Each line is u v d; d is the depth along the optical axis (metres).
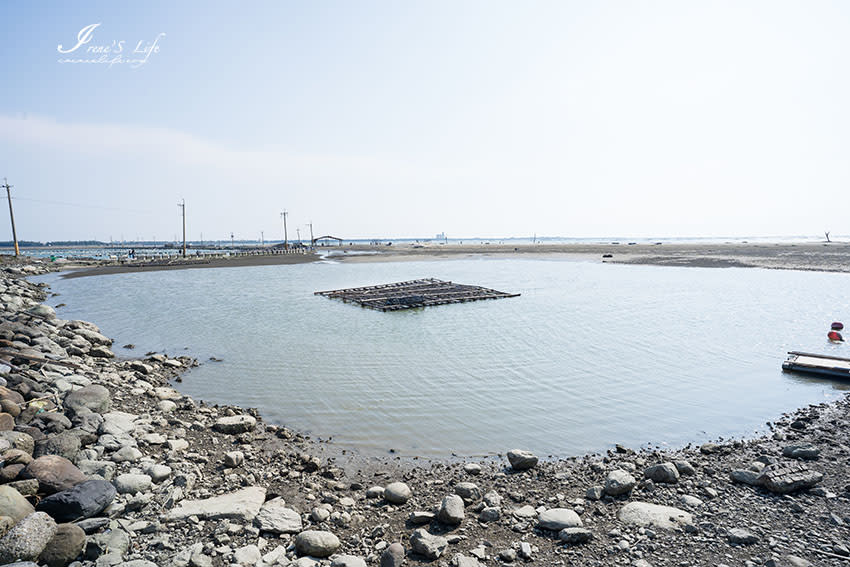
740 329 23.25
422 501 8.20
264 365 17.50
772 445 10.36
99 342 20.17
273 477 9.09
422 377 15.72
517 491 8.49
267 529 6.95
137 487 7.77
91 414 10.33
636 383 14.98
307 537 6.45
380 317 27.80
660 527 6.93
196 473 8.84
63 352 16.62
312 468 9.45
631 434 11.21
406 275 59.41
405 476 9.29
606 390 14.33
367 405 13.23
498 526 7.22
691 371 16.27
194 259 92.75
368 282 51.00
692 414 12.43
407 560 6.32
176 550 6.33
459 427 11.66
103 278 55.09
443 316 27.92
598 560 6.20
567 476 9.04
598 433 11.27
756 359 17.80
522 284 45.31
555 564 6.15
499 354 18.67
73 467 7.64
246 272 64.81
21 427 8.88
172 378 16.11
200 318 27.62
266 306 32.59
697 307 30.05
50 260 82.50
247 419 11.63
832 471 8.76
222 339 22.00
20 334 16.73
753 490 8.12
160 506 7.44
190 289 43.72
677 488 8.31
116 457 8.80
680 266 63.38
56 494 6.64
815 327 23.62
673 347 19.67
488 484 8.82
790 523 6.96
